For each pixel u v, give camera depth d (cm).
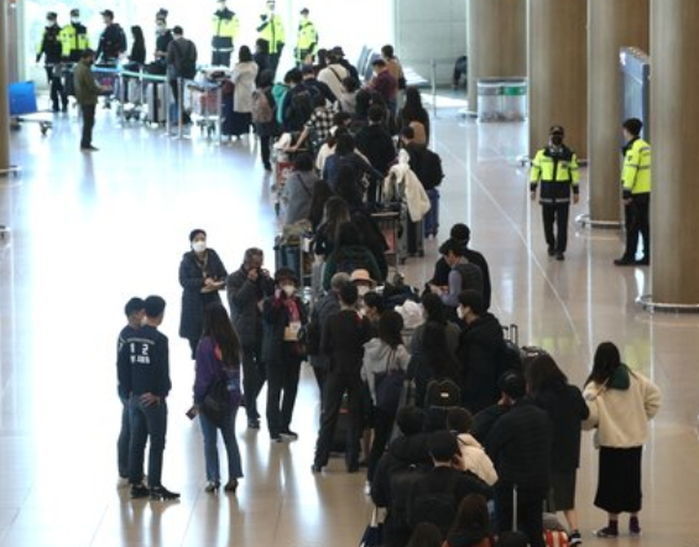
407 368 2158
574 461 1992
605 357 2052
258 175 4806
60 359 2928
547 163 3666
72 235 3969
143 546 2083
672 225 3192
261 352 2527
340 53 4825
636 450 2058
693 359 2873
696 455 2388
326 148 3734
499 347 2173
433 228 3869
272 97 4888
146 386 2228
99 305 3306
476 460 1786
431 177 3822
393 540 1719
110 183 4697
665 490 2250
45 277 3544
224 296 3331
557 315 3197
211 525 2150
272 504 2222
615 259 3678
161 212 4225
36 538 2114
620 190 3984
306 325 2455
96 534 2127
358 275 2464
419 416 1745
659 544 2055
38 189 4612
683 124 3175
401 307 2380
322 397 2373
